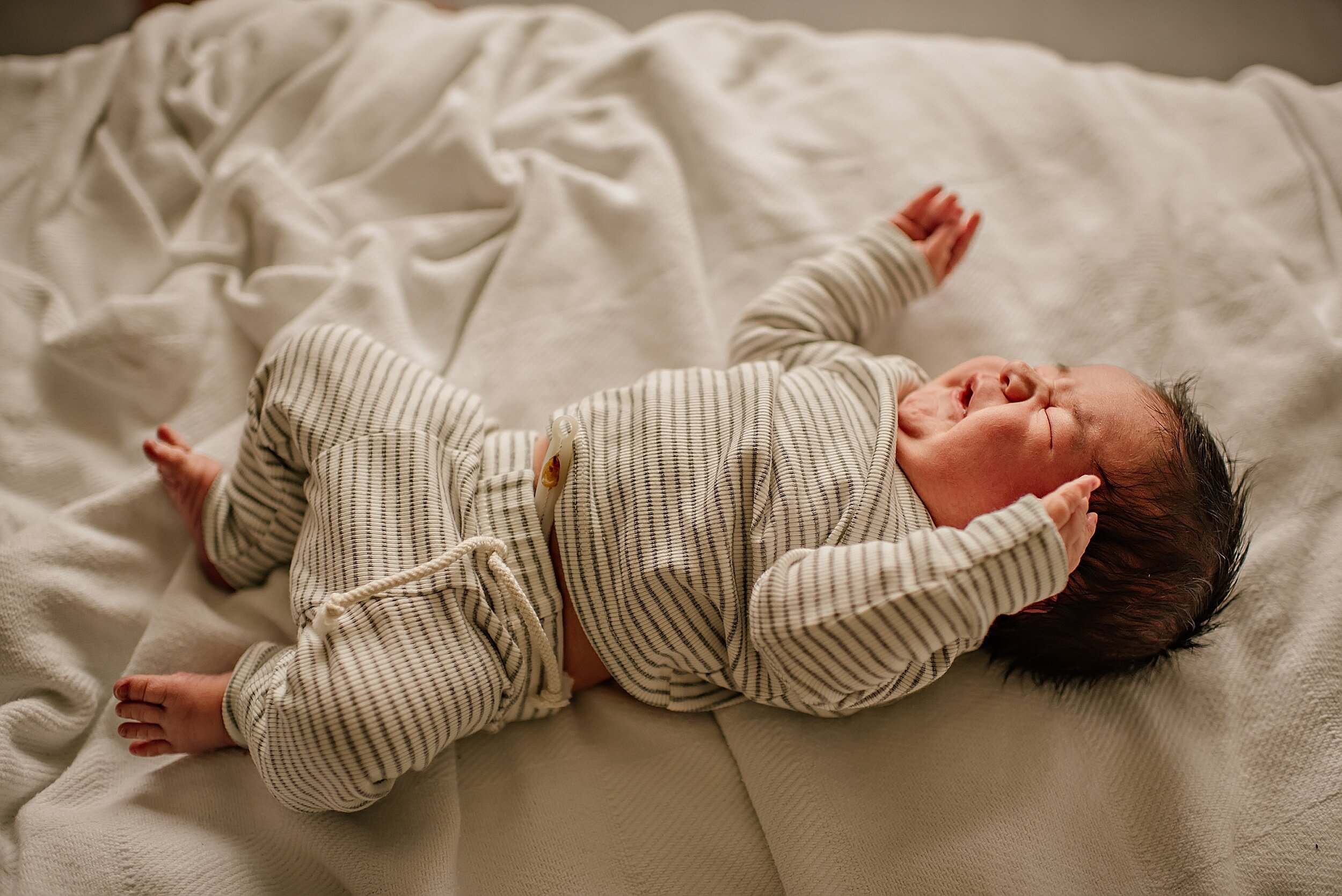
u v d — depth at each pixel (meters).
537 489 0.99
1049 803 0.95
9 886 0.88
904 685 0.95
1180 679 1.01
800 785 0.96
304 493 1.03
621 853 0.96
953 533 0.83
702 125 1.40
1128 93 1.49
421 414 0.98
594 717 1.04
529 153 1.40
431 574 0.90
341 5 1.48
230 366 1.23
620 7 2.06
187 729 0.94
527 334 1.26
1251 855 0.93
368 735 0.84
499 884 0.94
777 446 0.96
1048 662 1.02
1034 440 0.95
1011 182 1.40
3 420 1.14
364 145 1.40
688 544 0.93
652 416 1.00
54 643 1.01
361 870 0.91
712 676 0.99
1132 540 0.95
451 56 1.47
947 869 0.93
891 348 1.27
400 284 1.28
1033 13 2.03
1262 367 1.18
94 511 1.08
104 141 1.34
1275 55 1.94
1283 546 1.07
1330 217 1.32
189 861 0.89
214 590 1.09
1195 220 1.30
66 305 1.22
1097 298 1.27
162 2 1.62
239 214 1.32
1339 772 0.94
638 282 1.29
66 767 1.00
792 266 1.27
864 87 1.49
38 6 1.83
